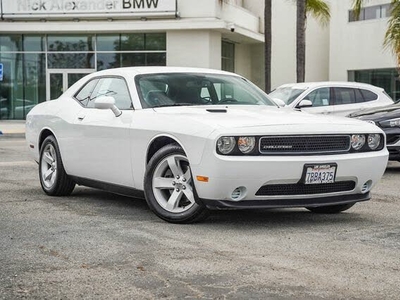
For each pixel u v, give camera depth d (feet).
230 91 24.09
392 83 91.15
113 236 18.60
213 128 18.81
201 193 19.10
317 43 103.35
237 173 18.54
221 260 16.01
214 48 88.94
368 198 21.34
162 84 23.26
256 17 102.83
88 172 24.11
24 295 13.29
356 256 16.56
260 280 14.39
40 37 91.86
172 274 14.79
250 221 21.09
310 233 19.30
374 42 92.07
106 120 22.93
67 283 14.08
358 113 37.96
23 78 92.79
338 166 19.76
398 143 34.94
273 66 104.53
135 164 21.61
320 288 13.89
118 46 90.89
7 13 87.92
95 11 86.38
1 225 20.18
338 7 97.40
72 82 92.27
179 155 19.89
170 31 88.33
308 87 46.52
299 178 19.21
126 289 13.69
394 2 60.80
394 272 15.15
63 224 20.38
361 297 13.35
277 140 19.13
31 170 36.01
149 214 22.20
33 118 27.96
